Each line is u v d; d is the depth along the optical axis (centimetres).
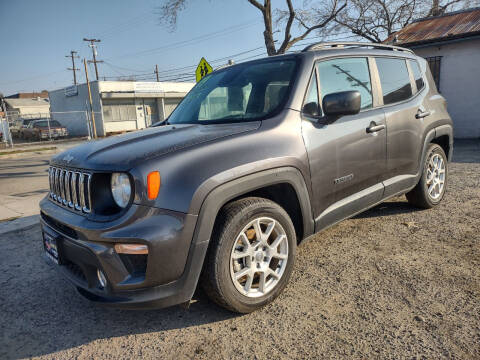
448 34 1205
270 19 1461
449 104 1259
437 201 452
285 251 269
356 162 316
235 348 224
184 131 275
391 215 440
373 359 207
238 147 242
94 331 254
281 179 257
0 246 428
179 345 231
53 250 259
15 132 3072
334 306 261
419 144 396
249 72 334
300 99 285
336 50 330
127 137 277
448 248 342
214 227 235
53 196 279
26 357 230
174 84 3522
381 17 2623
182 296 224
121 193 216
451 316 240
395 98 374
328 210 299
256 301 255
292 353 216
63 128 2730
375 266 316
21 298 304
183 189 216
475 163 747
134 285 213
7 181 978
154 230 208
